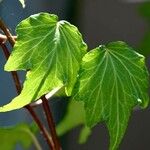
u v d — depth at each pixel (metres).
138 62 0.43
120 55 0.42
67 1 1.20
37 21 0.41
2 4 0.70
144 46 0.99
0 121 1.00
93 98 0.42
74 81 0.41
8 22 0.72
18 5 0.73
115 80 0.42
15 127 0.64
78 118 0.73
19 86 0.44
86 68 0.41
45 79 0.40
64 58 0.41
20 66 0.40
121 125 0.42
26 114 1.00
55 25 0.41
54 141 0.46
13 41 0.42
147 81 0.43
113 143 0.42
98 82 0.42
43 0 1.05
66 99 1.15
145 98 0.42
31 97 0.40
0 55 0.78
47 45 0.41
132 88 0.42
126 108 0.42
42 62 0.40
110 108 0.42
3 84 0.96
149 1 1.04
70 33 0.41
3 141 0.65
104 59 0.42
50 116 0.45
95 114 0.42
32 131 0.65
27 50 0.40
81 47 0.41
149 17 1.04
